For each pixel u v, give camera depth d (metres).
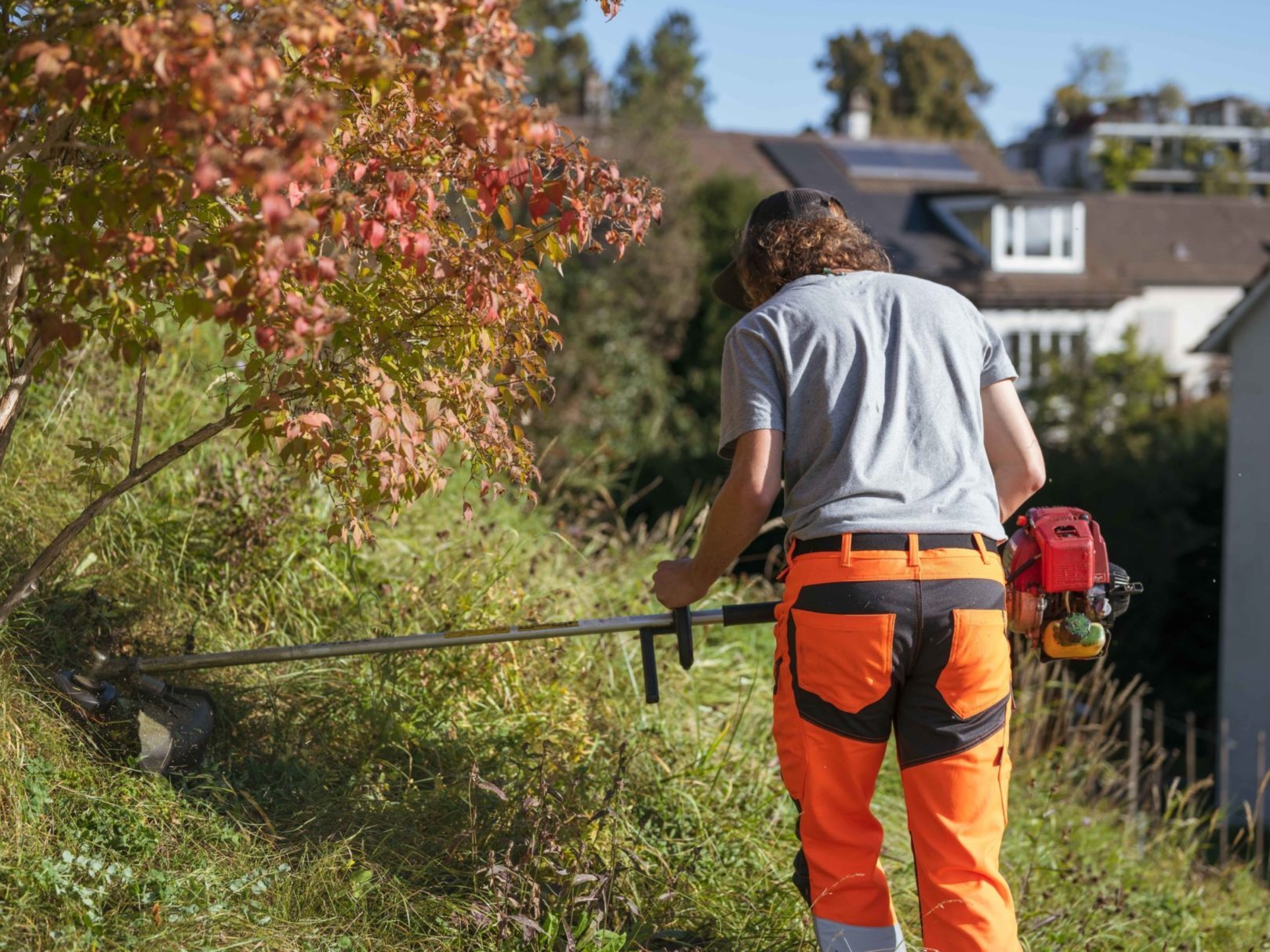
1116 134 60.12
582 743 3.62
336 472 2.65
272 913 2.56
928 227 30.23
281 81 1.94
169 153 1.98
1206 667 18.81
